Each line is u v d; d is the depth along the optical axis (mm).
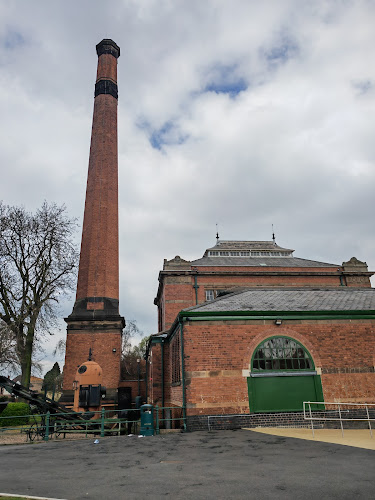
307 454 7969
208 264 31219
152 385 18922
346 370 13562
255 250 35688
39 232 27109
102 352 24656
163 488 5789
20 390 15328
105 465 7758
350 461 7180
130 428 16531
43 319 25641
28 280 26047
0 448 11312
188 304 28484
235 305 14875
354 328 14070
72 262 28188
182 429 13016
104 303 26734
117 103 35938
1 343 22328
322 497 5094
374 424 12867
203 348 13273
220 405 12742
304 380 13297
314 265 32188
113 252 29203
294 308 14469
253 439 10219
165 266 29359
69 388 23500
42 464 8141
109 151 32469
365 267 31578
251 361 13312
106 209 30094
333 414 12953
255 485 5770
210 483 5977
